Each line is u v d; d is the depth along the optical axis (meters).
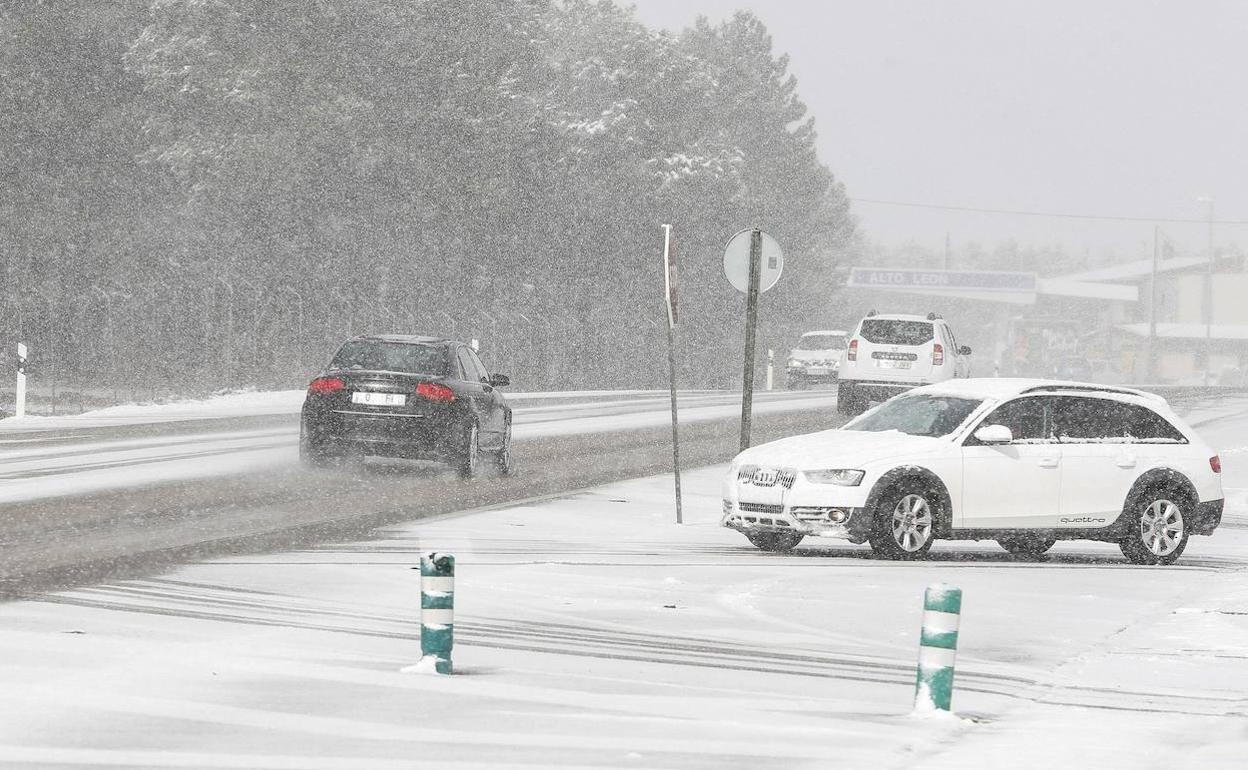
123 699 24.22
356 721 23.17
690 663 29.28
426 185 148.12
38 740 21.45
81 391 128.38
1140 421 50.94
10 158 137.38
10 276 137.75
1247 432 101.75
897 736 23.09
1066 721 24.89
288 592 36.22
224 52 136.62
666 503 60.12
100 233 143.62
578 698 25.41
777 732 23.16
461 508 55.62
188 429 87.44
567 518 54.38
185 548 43.22
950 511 47.84
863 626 34.69
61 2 139.75
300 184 140.50
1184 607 38.94
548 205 165.50
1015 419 49.50
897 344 101.62
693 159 182.50
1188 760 21.94
